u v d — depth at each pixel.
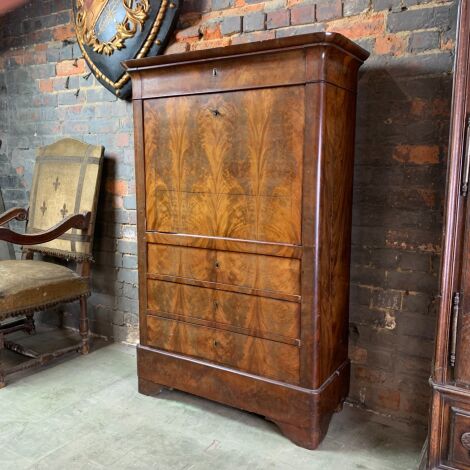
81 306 2.46
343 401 1.92
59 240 2.51
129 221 2.51
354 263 1.91
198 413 1.92
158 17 2.15
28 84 2.80
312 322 1.60
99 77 2.40
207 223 1.78
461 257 1.34
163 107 1.81
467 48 1.27
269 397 1.72
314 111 1.49
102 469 1.58
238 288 1.74
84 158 2.47
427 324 1.79
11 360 2.43
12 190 3.03
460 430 1.38
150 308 1.99
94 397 2.04
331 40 1.43
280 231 1.62
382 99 1.77
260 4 1.97
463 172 1.30
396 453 1.67
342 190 1.71
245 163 1.66
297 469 1.58
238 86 1.62
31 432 1.78
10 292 2.06
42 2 2.63
